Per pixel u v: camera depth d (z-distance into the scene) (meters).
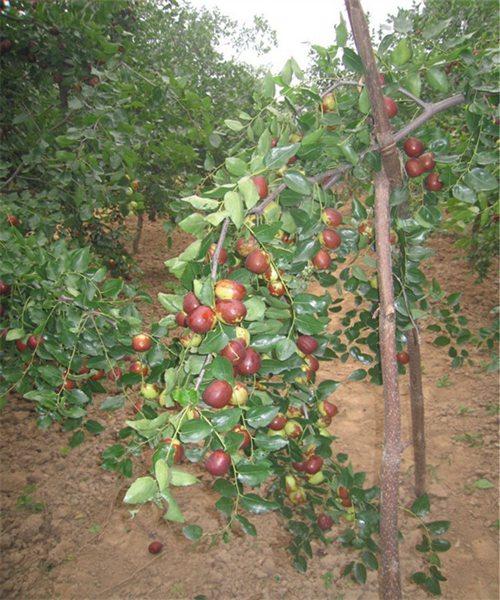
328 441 2.25
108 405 2.29
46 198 3.81
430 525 2.33
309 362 2.20
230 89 9.12
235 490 1.51
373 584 3.27
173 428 1.43
